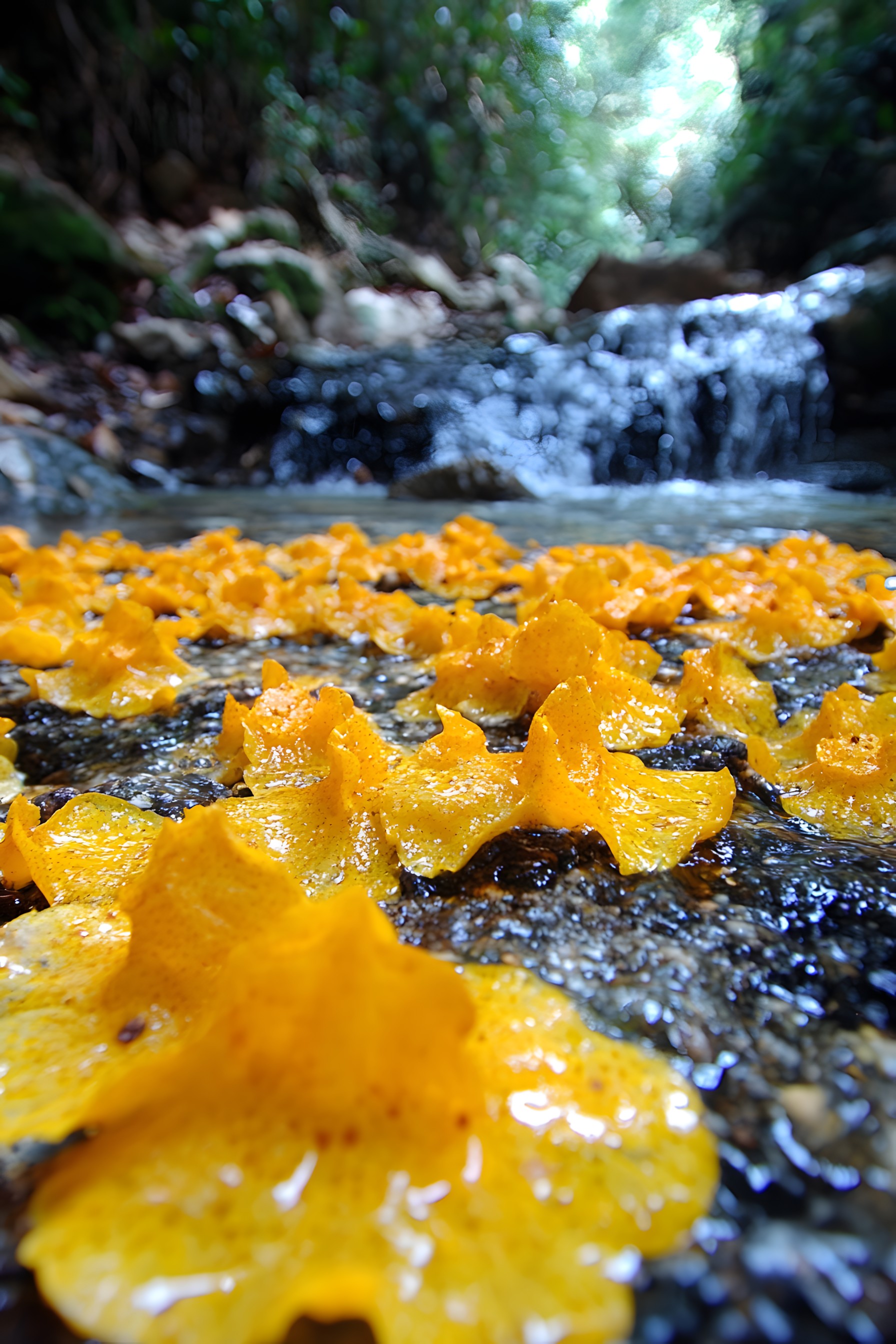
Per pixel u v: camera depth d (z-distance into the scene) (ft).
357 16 5.15
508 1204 0.21
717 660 0.58
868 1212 0.22
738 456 3.79
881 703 0.51
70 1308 0.19
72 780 0.53
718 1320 0.20
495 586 1.15
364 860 0.38
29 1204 0.22
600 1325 0.19
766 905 0.36
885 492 3.20
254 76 4.57
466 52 5.56
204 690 0.70
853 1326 0.20
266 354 4.14
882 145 4.43
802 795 0.45
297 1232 0.20
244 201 4.87
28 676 0.66
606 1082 0.25
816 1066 0.27
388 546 1.41
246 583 0.95
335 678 0.74
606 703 0.54
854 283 3.72
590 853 0.39
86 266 3.82
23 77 3.99
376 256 5.57
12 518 2.26
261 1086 0.23
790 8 4.69
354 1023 0.22
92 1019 0.28
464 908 0.36
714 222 5.32
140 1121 0.23
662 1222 0.21
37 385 3.43
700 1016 0.30
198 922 0.28
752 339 3.86
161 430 3.61
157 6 4.15
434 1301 0.19
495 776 0.41
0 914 0.37
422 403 3.93
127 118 4.36
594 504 2.76
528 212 6.42
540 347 4.43
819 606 0.88
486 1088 0.24
